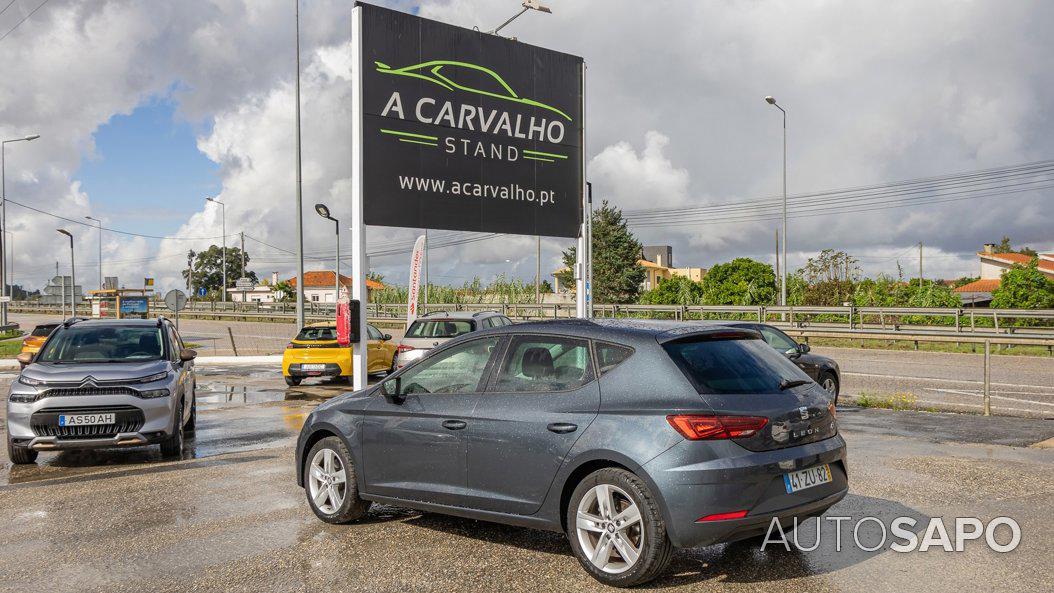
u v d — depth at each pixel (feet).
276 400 46.42
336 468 18.97
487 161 42.27
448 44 40.83
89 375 26.68
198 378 62.59
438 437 16.75
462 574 14.84
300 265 73.36
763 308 91.09
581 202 46.24
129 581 14.58
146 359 29.45
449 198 40.75
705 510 13.29
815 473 14.56
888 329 84.38
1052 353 71.61
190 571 15.10
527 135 43.91
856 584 13.94
